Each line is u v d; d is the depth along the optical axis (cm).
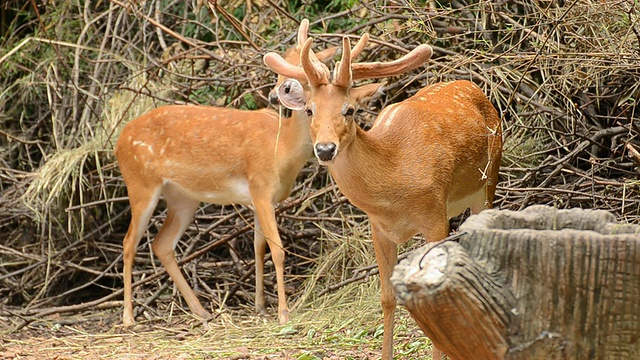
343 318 1040
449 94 859
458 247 473
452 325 464
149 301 1204
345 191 755
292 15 1369
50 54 1555
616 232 505
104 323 1166
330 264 1173
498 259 468
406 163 756
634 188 992
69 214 1284
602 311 454
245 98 1383
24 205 1353
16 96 1585
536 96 1113
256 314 1155
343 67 702
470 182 843
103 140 1344
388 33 1117
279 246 1101
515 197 1058
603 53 925
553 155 1138
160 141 1173
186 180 1163
